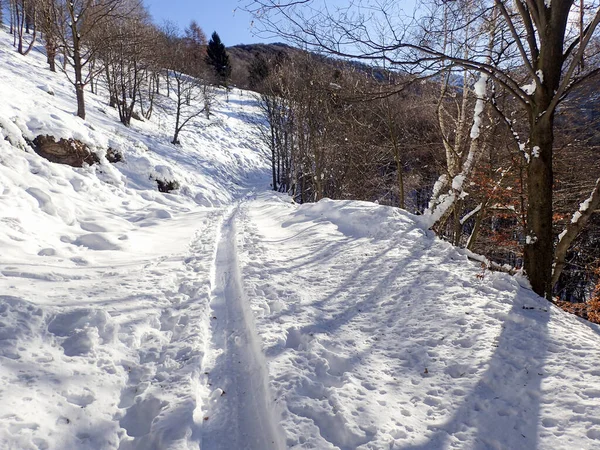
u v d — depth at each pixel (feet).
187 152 101.55
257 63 104.27
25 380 9.05
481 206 31.58
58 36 57.57
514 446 7.59
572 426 7.88
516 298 13.96
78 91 55.93
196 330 13.34
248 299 15.81
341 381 10.09
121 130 77.05
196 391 10.09
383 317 13.69
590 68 20.20
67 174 36.19
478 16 17.07
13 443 7.22
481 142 30.58
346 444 7.95
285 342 12.23
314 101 56.90
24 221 22.21
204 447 8.54
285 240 27.27
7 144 31.45
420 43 17.57
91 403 9.18
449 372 10.19
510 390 9.21
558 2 14.21
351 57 15.46
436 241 21.12
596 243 37.76
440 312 13.34
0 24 114.11
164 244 26.89
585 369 9.68
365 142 49.88
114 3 57.31
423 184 53.67
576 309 29.84
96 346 11.29
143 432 8.82
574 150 28.81
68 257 19.93
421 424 8.39
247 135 151.53
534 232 15.35
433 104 32.94
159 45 95.25
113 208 37.96
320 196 59.31
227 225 38.06
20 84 62.23
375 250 20.89
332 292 16.22
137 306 14.49
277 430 8.52
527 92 15.75
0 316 10.93
